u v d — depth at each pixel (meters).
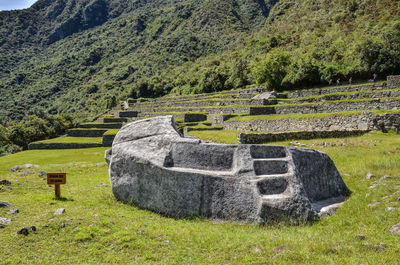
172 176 7.23
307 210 6.48
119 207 7.60
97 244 5.41
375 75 36.53
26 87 137.75
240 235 5.69
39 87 135.38
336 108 25.91
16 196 8.66
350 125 20.36
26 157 29.77
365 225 5.80
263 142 17.70
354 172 10.20
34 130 58.72
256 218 6.41
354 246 4.77
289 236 5.51
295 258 4.56
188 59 136.38
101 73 146.50
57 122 65.00
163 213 7.29
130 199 7.91
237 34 146.12
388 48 38.09
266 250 4.92
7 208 7.07
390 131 17.62
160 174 7.39
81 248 5.31
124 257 5.00
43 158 28.33
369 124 18.98
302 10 90.94
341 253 4.61
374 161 11.05
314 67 43.25
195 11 181.00
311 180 7.68
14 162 26.25
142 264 4.74
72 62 160.75
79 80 144.88
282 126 24.58
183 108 44.75
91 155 29.55
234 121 28.70
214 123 33.78
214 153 7.37
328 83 42.16
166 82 98.88
